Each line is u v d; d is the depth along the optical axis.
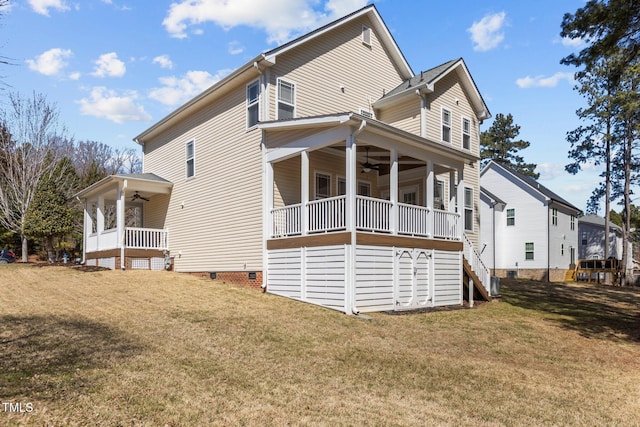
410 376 6.83
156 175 19.53
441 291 13.70
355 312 10.89
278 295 12.82
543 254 29.27
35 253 31.81
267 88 13.67
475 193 19.36
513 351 8.94
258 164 13.82
